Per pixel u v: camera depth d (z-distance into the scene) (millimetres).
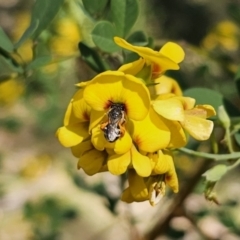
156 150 237
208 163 352
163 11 1200
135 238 410
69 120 246
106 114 239
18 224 666
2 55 292
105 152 246
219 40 433
